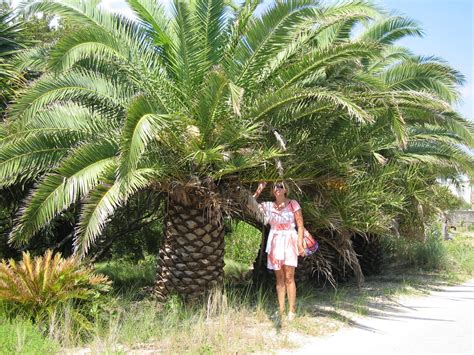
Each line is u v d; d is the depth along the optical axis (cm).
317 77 908
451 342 667
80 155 699
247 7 847
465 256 1505
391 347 640
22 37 998
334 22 827
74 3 829
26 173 791
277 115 816
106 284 732
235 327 683
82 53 735
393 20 1121
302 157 851
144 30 858
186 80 837
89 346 599
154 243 1373
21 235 684
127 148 622
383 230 998
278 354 600
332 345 645
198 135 784
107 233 1205
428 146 1132
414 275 1281
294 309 763
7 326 570
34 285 646
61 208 684
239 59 829
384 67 1213
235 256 1642
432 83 1052
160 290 847
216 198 786
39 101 729
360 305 875
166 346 607
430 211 1223
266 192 895
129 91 822
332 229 965
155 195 945
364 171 940
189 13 816
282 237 764
